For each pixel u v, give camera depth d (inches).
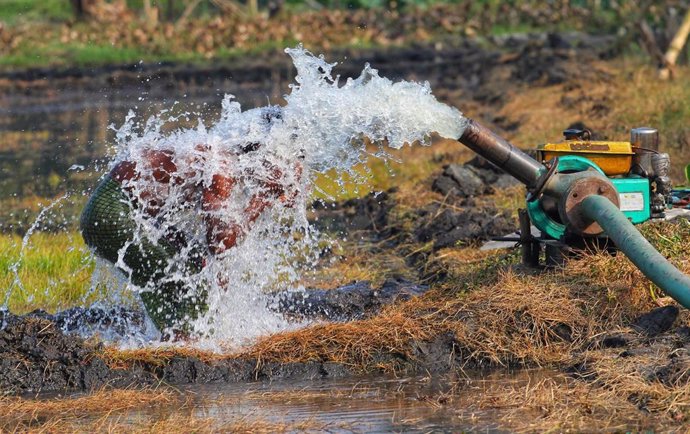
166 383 757.9
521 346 784.3
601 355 732.7
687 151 1418.6
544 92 2203.5
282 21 3627.0
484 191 1364.4
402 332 804.6
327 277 1070.4
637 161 852.6
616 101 1834.4
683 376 669.3
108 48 3425.2
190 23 3629.4
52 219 1441.9
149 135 851.4
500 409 673.0
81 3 3676.2
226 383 761.6
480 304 826.8
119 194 815.7
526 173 821.9
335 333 807.7
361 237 1267.2
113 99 2783.0
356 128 805.9
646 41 2156.7
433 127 805.9
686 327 749.9
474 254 1056.8
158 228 819.4
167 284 829.8
